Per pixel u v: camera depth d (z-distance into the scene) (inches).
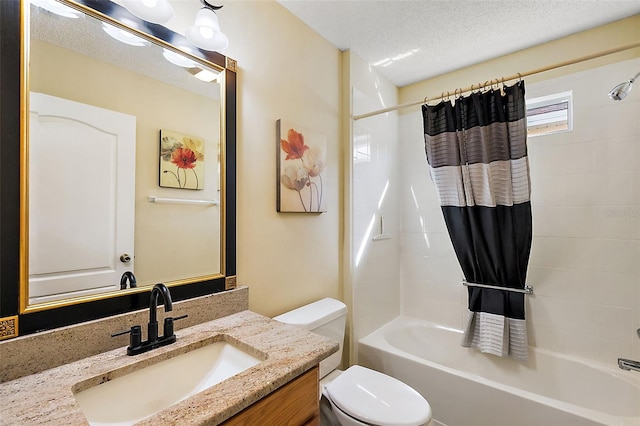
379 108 94.8
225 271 52.3
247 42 57.7
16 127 32.2
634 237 68.2
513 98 69.1
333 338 66.9
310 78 72.3
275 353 36.1
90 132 38.1
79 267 36.8
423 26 72.2
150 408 34.0
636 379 64.6
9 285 31.4
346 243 82.2
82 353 35.1
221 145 52.1
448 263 95.4
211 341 41.2
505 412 60.0
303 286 70.3
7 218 31.5
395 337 91.3
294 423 33.2
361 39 77.4
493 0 62.9
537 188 79.6
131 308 40.5
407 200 103.6
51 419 24.3
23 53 32.7
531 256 80.1
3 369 30.0
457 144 76.0
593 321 72.5
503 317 76.9
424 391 71.4
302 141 68.7
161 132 44.9
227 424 26.6
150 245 43.5
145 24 43.0
